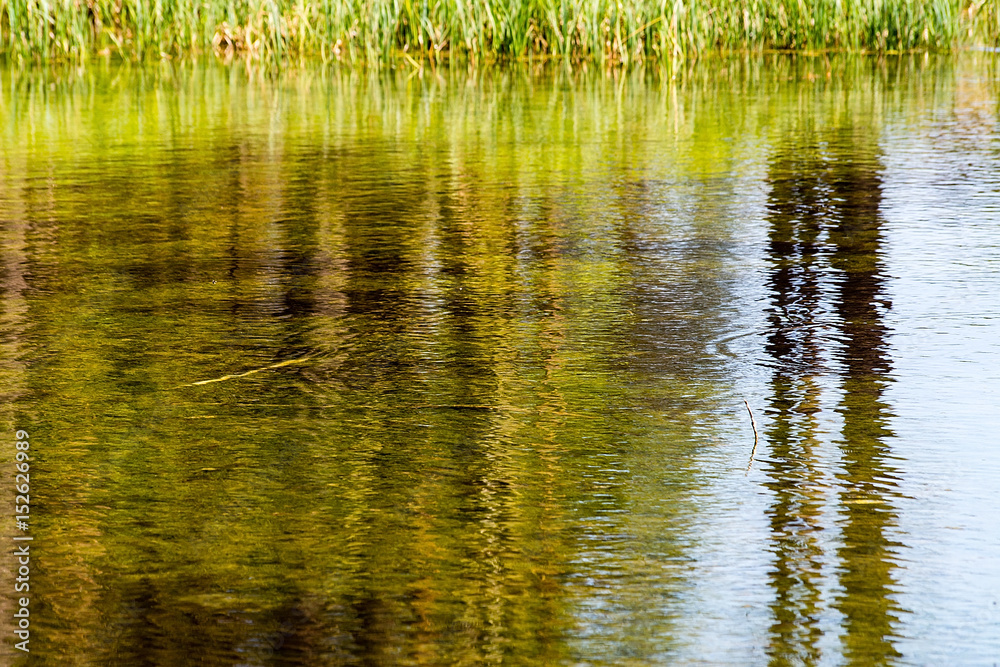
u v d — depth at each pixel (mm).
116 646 3965
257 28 22922
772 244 9102
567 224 9805
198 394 6211
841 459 5332
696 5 21812
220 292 8000
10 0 21547
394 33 22594
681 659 3869
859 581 4320
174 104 17203
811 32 22969
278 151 13211
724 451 5457
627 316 7441
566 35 21531
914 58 21984
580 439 5609
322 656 3902
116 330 7223
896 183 11188
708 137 13945
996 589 4242
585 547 4605
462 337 7094
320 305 7719
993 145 13055
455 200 10695
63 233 9570
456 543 4641
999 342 6781
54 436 5664
